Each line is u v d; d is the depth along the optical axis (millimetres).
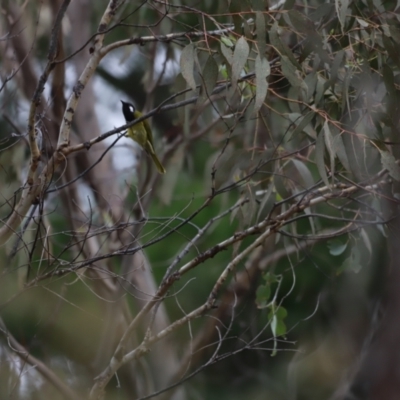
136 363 12938
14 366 8867
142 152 13781
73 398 9836
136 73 23188
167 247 16938
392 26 8297
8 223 7648
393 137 8297
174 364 13484
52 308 10773
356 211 9234
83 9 15531
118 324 12023
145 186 13250
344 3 7895
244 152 9344
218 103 13797
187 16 12195
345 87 7996
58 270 7883
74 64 15586
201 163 18625
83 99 14977
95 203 13227
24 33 13281
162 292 8047
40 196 7434
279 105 11805
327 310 13508
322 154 7824
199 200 17234
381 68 8453
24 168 12516
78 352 11836
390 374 7723
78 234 8234
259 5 7918
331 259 15602
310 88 7918
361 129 8516
